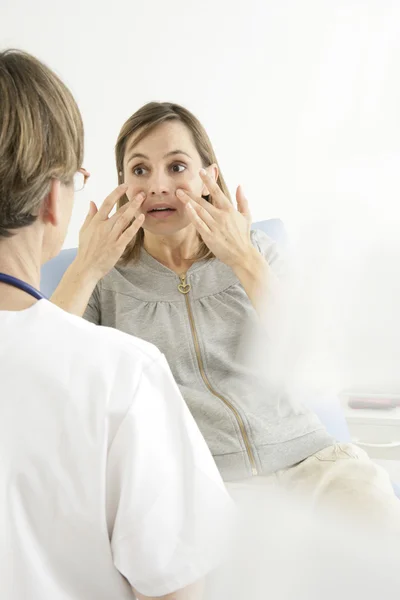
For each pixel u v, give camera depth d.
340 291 0.51
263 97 2.57
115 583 0.58
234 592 0.50
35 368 0.56
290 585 0.48
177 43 2.69
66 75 2.80
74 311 1.27
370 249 0.50
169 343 1.36
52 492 0.55
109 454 0.56
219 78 2.64
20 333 0.58
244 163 2.65
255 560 0.50
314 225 0.52
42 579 0.55
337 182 0.53
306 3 2.28
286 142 0.58
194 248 1.46
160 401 0.60
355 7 0.57
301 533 0.50
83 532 0.56
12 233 0.62
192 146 1.44
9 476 0.55
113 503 0.57
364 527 0.51
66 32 2.77
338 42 0.57
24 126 0.60
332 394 0.53
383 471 0.80
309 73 0.58
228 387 1.27
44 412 0.55
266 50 2.54
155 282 1.43
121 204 1.53
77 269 1.30
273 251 1.43
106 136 2.81
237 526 0.54
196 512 0.58
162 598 0.57
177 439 0.60
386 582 0.46
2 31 2.81
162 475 0.57
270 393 0.65
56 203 0.64
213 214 1.29
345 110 0.55
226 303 1.38
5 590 0.54
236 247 1.28
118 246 1.29
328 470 0.92
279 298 0.56
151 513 0.56
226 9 2.58
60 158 0.62
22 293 0.62
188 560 0.56
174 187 1.40
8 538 0.54
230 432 1.19
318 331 0.52
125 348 0.60
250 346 0.68
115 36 2.74
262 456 1.16
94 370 0.57
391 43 0.55
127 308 1.42
